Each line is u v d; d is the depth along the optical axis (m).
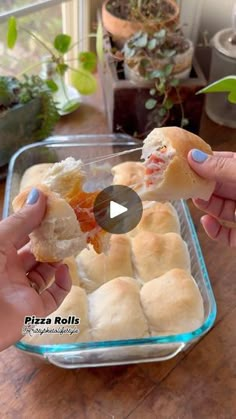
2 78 0.57
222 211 0.47
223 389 0.43
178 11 0.62
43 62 0.67
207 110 0.69
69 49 0.68
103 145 0.59
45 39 0.71
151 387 0.42
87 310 0.44
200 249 0.50
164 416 0.41
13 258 0.37
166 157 0.35
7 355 0.44
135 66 0.57
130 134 0.63
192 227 0.51
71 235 0.33
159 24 0.59
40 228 0.33
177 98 0.59
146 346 0.41
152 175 0.35
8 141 0.58
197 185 0.35
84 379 0.43
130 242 0.50
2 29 0.65
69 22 0.71
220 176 0.35
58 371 0.43
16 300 0.35
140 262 0.48
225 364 0.44
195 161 0.35
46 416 0.41
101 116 0.69
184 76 0.59
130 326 0.42
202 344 0.45
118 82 0.59
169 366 0.44
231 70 0.64
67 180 0.35
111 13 0.63
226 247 0.53
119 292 0.44
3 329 0.33
